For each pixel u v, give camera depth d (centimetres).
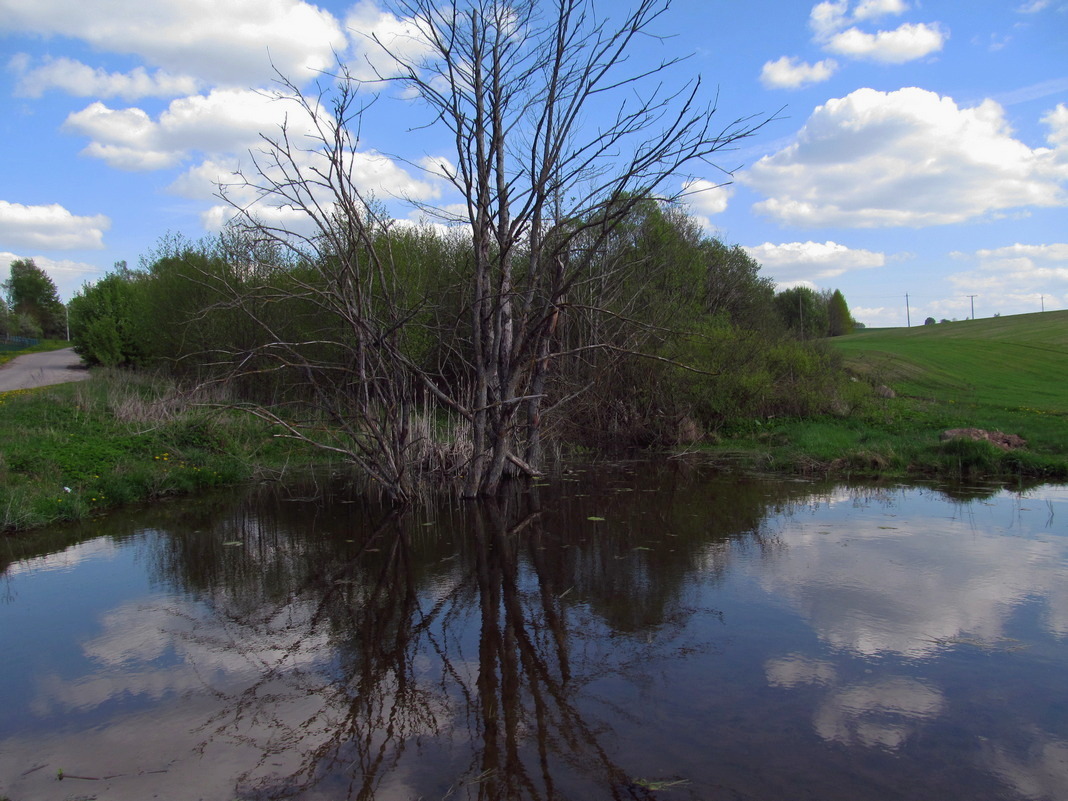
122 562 694
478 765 334
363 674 436
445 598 575
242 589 604
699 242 2294
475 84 874
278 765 337
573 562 669
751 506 914
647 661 443
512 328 1023
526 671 435
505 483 1135
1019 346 3556
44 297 7644
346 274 908
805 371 1833
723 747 342
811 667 427
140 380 2120
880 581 586
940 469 1161
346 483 1165
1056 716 364
